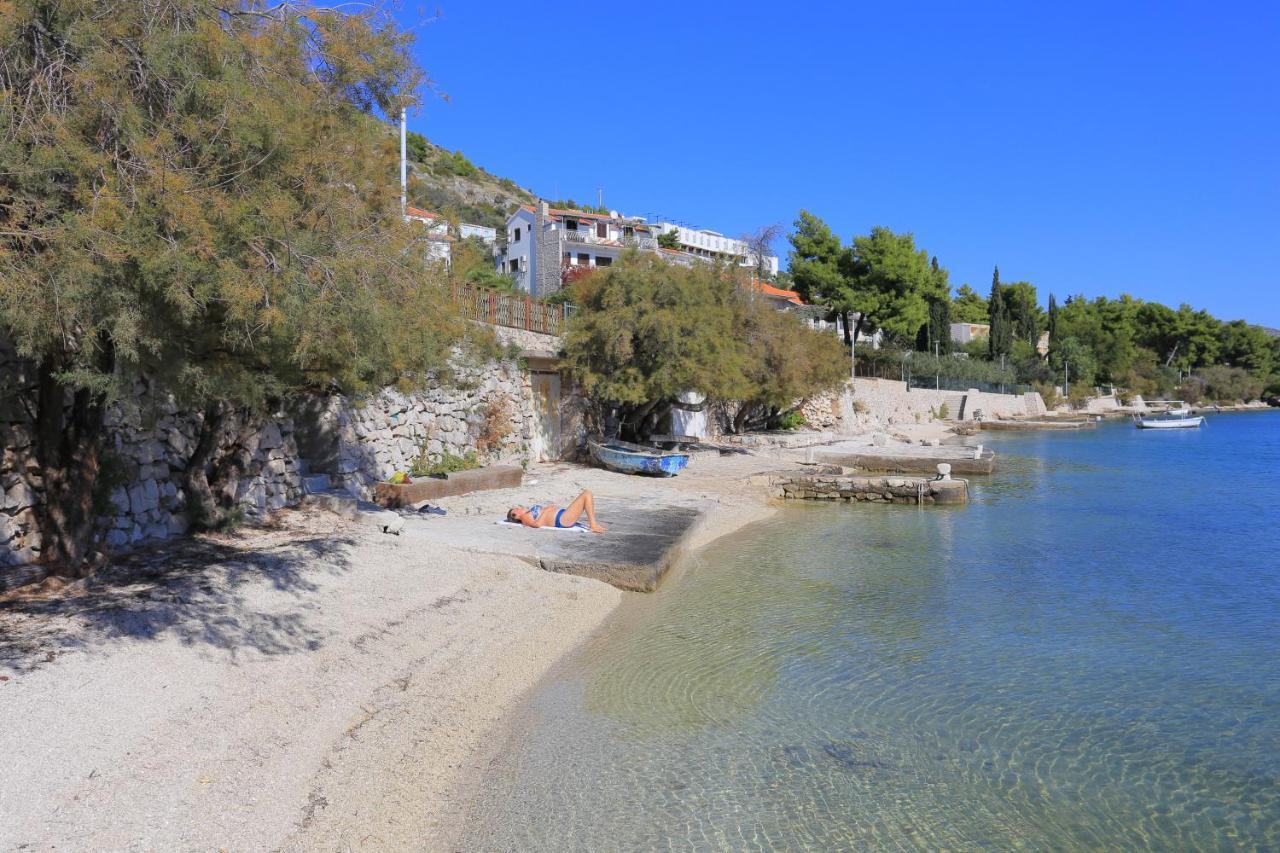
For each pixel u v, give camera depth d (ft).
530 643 33.19
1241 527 66.90
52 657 22.58
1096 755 24.20
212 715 21.81
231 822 17.67
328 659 27.35
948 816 20.49
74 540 30.42
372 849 18.11
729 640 34.86
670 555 46.83
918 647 34.35
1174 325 379.55
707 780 22.15
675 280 81.76
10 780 16.76
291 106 24.80
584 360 81.30
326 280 22.88
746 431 142.61
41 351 22.04
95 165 20.06
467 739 24.41
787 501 82.99
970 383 254.27
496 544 45.09
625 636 35.12
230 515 40.75
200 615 27.89
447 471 64.18
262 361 28.25
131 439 36.42
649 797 21.15
